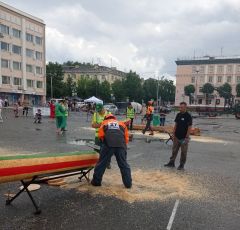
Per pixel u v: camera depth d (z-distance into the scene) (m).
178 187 7.18
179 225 5.17
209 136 19.28
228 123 35.38
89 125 23.25
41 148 11.77
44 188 6.76
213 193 6.86
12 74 65.75
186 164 9.89
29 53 70.38
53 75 81.88
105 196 6.39
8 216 5.29
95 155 7.10
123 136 7.08
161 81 105.12
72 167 6.42
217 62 91.12
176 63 96.25
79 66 122.62
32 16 70.75
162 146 13.58
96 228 4.95
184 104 9.07
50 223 5.07
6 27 63.97
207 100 87.44
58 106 16.73
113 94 83.81
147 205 6.00
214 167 9.60
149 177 7.95
